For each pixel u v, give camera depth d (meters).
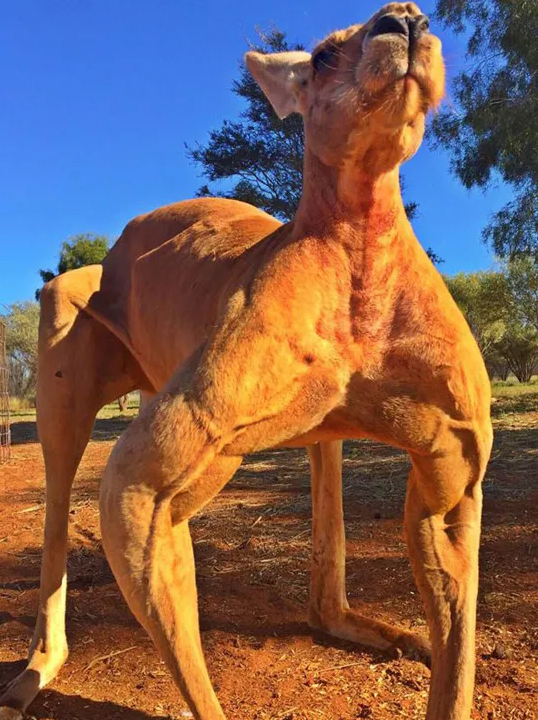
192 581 2.58
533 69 17.62
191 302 3.28
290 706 3.32
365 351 2.60
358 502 7.64
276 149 21.83
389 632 3.97
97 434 18.20
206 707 2.43
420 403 2.62
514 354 43.72
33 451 15.69
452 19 18.12
